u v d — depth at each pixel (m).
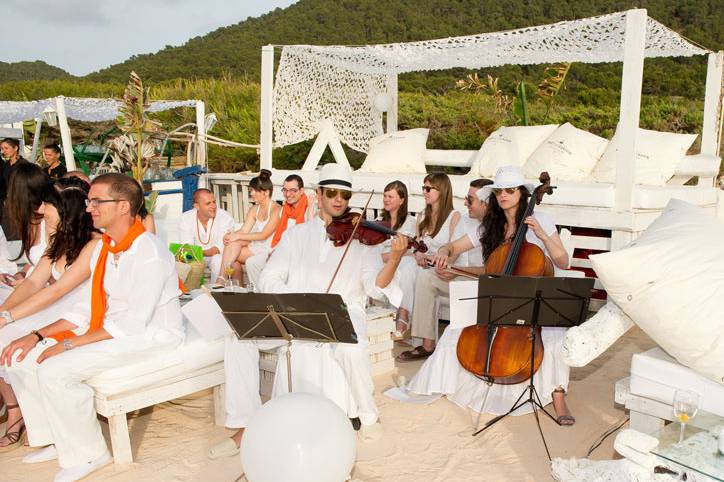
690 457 2.71
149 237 3.76
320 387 3.81
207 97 15.77
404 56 7.40
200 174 10.56
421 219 5.96
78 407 3.52
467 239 5.10
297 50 8.30
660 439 2.89
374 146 9.10
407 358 5.46
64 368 3.46
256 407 3.91
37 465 3.79
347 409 3.88
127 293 3.73
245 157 14.02
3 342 3.97
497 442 3.95
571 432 4.06
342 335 3.33
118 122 9.10
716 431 2.93
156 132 10.08
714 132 7.59
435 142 13.21
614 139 7.21
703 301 3.10
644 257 3.18
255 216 6.87
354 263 3.92
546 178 4.53
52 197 4.00
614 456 3.72
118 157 10.34
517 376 4.10
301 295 3.18
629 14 5.64
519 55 7.30
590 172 7.34
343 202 3.83
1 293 4.67
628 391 3.53
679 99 14.13
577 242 6.25
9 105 11.44
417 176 7.78
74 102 11.02
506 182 4.47
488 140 8.02
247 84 16.73
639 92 5.70
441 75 18.08
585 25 5.96
